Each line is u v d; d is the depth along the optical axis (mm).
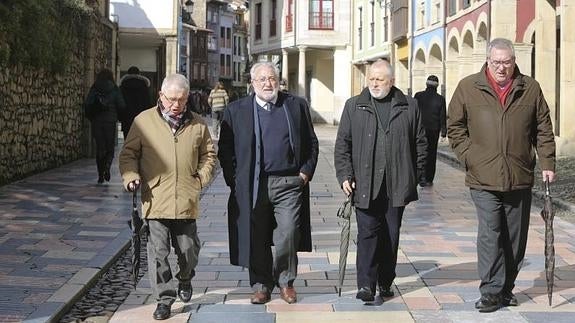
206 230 9461
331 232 9477
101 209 10445
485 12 22906
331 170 17359
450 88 28016
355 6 43781
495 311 5973
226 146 6105
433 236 9227
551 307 6105
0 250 7738
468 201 12359
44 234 8625
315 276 7148
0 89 11703
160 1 29625
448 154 20781
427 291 6609
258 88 5996
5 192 11672
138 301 6258
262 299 6156
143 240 8406
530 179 5934
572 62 18516
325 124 46625
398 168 6070
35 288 6293
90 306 6113
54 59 14422
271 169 5969
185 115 5828
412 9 32594
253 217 6027
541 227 9930
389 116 6102
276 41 47562
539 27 19594
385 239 6207
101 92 13008
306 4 44344
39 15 12945
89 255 7590
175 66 29906
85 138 17844
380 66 6082
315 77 47188
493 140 5848
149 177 5719
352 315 5863
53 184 12828
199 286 6746
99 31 19109
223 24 92500
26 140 13414
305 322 5676
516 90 5848
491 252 5930
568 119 18625
